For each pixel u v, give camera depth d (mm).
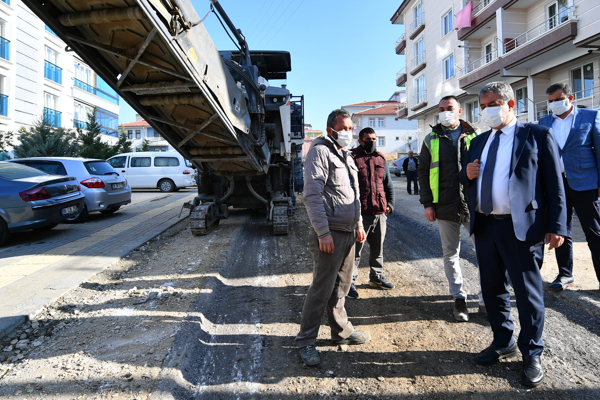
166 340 2945
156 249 6125
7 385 2414
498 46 17156
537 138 2559
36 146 15898
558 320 3217
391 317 3488
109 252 5734
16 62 19156
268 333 3238
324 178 2670
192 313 3424
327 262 2691
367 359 2791
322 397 2363
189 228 7805
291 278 4645
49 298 3783
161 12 3203
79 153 18094
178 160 17219
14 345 2963
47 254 5664
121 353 2773
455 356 2781
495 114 2625
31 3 3084
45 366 2635
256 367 2727
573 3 13055
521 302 2510
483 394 2338
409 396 2348
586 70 14227
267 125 6773
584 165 3498
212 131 5066
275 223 6863
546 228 2512
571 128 3613
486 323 3291
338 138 2764
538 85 16188
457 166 3320
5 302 3674
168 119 4805
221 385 2520
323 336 3188
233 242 6277
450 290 3432
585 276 4039
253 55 8492
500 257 2686
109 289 4230
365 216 3963
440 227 3490
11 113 18734
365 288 4281
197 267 4949
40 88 21047
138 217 9289
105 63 3893
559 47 13656
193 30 3699
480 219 2785
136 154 17375
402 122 55219
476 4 19359
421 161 3578
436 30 23625
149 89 4051
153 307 3646
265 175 7539
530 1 16266
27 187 6434
